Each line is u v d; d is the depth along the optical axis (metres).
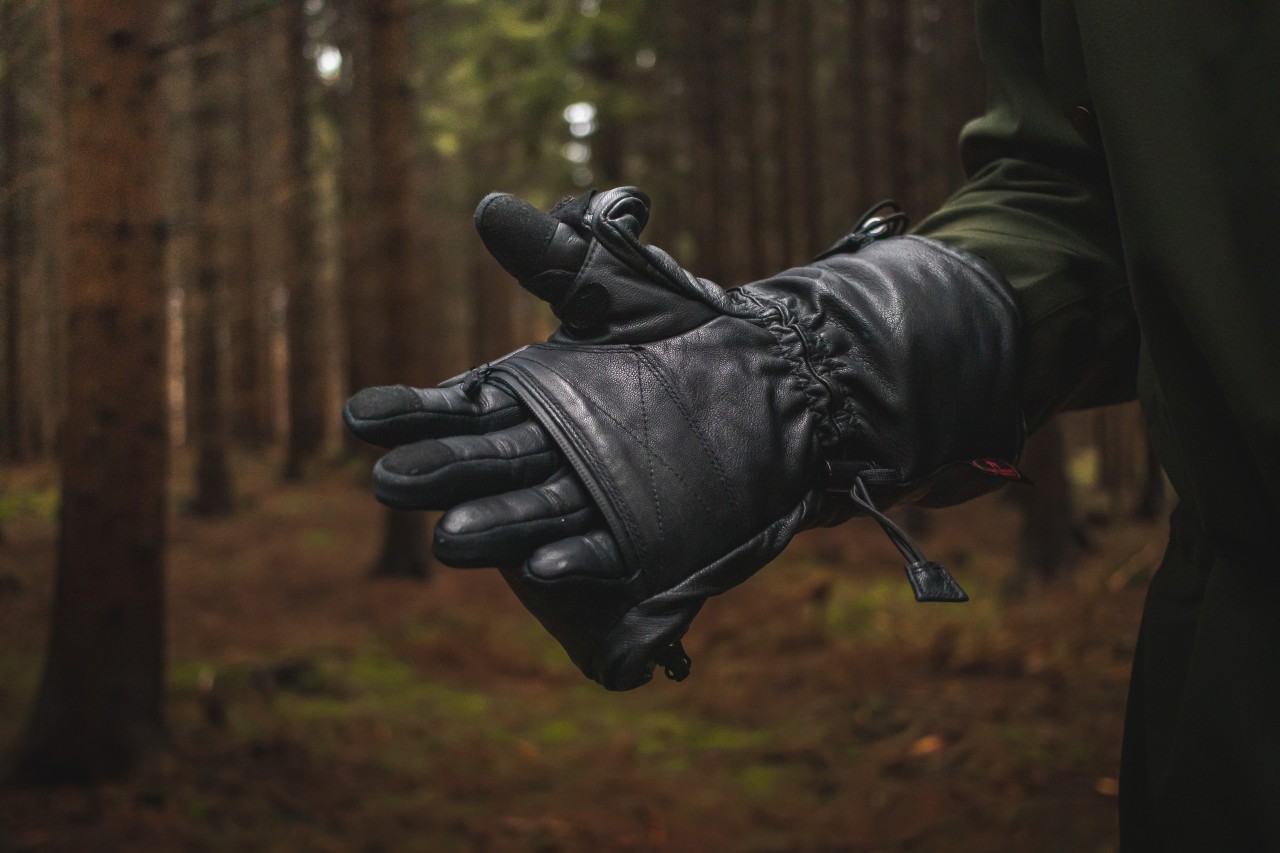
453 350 28.27
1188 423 0.69
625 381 0.71
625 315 0.73
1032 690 5.62
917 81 16.08
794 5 14.64
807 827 4.17
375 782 4.41
